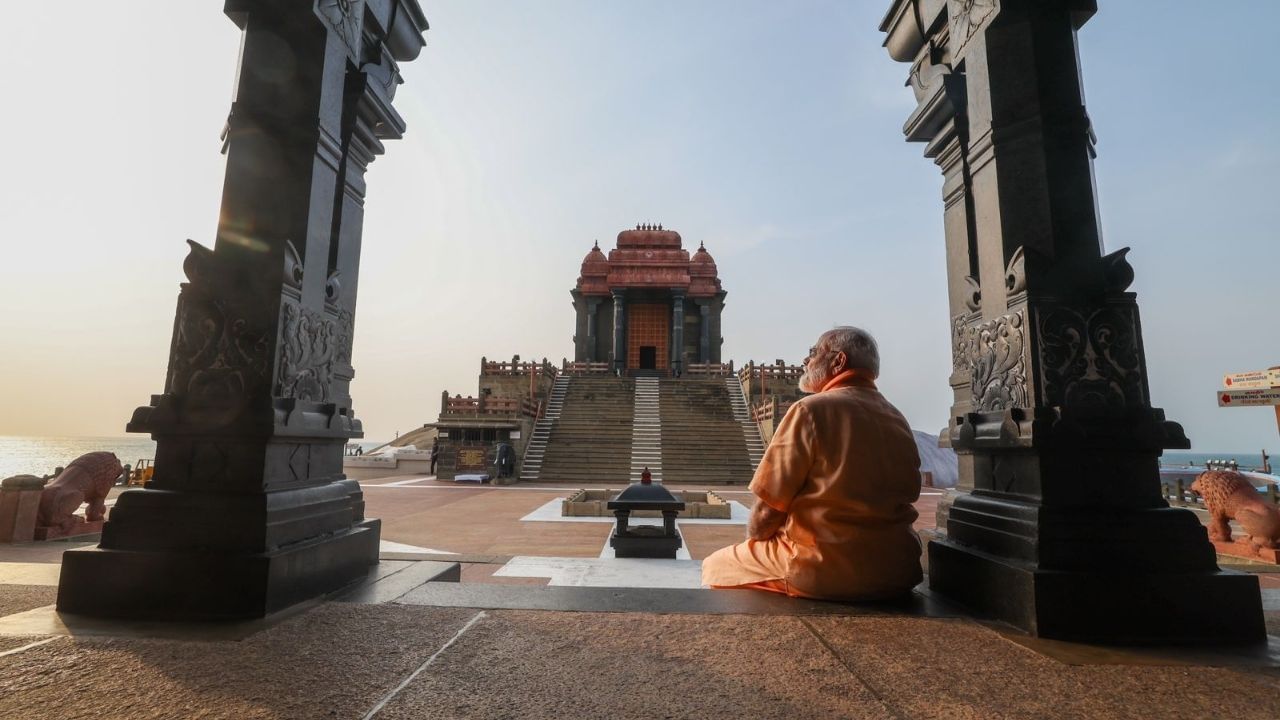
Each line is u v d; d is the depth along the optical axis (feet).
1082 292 8.09
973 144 9.53
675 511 24.66
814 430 8.50
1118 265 8.01
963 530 8.80
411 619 7.30
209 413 7.96
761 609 7.88
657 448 80.89
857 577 8.19
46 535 22.95
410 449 93.97
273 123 9.17
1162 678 5.61
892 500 8.30
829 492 8.37
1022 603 7.07
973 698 5.06
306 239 8.95
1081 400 7.74
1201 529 7.23
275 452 8.20
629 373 128.88
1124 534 7.15
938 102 12.59
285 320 8.44
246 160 9.05
